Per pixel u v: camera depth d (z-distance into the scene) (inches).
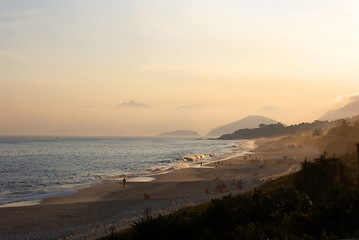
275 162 3152.1
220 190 1624.0
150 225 472.7
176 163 3767.2
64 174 2706.7
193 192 1658.5
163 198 1497.3
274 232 480.7
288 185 981.8
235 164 3240.7
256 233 480.1
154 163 3791.8
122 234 647.8
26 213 1242.6
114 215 1184.2
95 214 1213.1
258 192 834.2
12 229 1027.3
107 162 3922.2
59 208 1327.5
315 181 771.4
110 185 1994.3
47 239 911.0
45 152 5925.2
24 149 6904.5
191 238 480.7
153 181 2146.9
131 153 5797.2
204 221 550.9
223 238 497.4
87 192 1755.7
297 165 2743.6
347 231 458.6
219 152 5979.3
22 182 2225.6
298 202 637.9
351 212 489.4
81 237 895.1
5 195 1684.3
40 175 2642.7
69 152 5959.6
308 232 494.9
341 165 815.7
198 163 3590.1
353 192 559.2
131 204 1379.2
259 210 606.5
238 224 551.2
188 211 837.8
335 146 3745.1
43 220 1136.2
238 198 812.0
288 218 550.6
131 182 2097.7
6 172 2849.4
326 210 530.6
